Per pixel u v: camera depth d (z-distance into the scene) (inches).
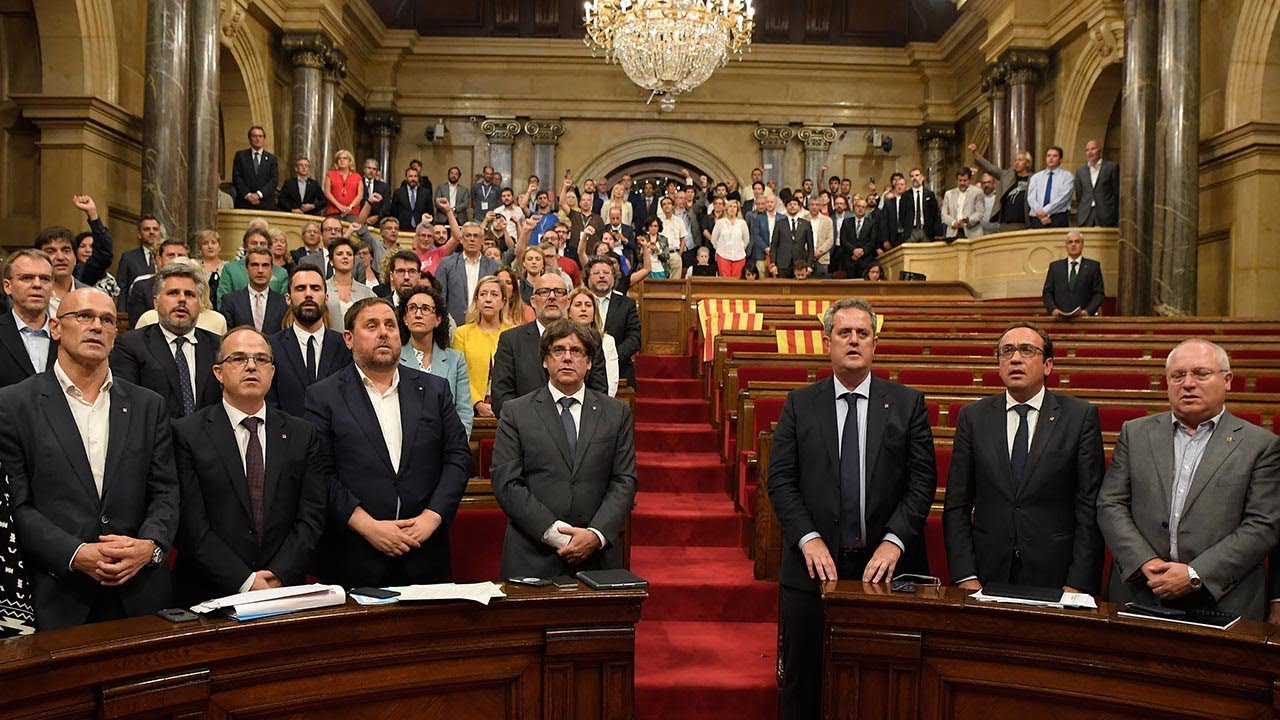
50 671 90.3
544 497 143.7
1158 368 267.1
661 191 732.7
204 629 98.5
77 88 401.4
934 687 114.8
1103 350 301.3
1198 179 407.8
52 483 119.6
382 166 706.8
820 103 720.3
